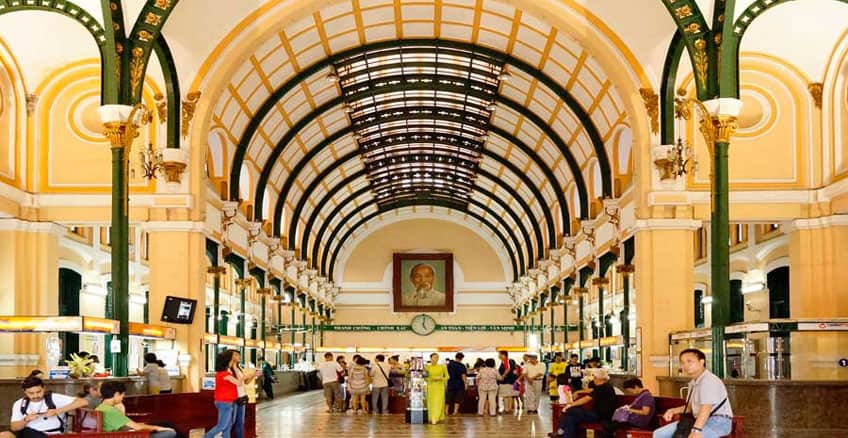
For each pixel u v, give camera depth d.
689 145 21.64
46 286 22.39
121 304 17.39
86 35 21.44
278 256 39.34
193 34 21.39
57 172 22.72
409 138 42.81
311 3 21.81
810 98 22.30
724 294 17.30
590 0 21.36
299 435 18.67
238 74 24.80
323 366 26.31
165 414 15.42
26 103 22.59
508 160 42.56
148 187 22.14
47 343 20.42
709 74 17.66
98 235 30.23
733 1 17.17
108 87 17.47
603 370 15.50
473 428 20.42
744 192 22.33
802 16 20.59
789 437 15.41
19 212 22.39
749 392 15.63
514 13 25.00
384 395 25.58
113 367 17.27
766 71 22.42
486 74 31.22
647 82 21.84
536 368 25.67
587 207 32.53
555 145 33.31
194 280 22.00
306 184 42.19
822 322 16.36
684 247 21.69
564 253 39.75
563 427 15.27
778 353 17.11
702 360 9.57
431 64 31.03
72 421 11.69
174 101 21.86
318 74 29.66
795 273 22.31
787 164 22.41
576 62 25.84
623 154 27.33
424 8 26.08
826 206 22.06
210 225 25.22
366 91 32.62
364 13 25.92
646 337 21.55
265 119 29.61
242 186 31.55
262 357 35.81
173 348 21.78
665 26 20.89
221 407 13.66
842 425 15.39
